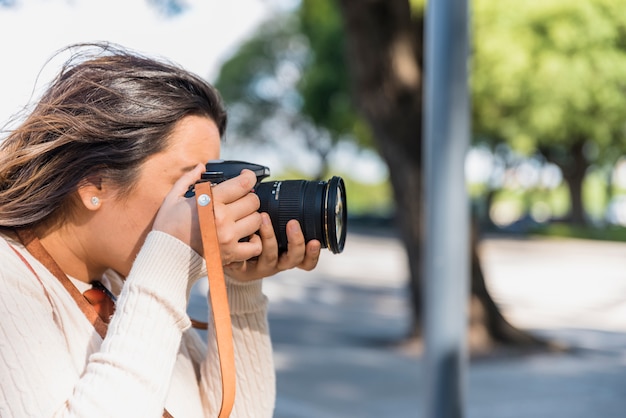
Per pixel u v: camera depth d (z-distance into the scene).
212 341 1.30
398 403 5.75
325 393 6.03
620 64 17.91
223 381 1.07
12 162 1.12
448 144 3.02
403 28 7.27
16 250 1.13
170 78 1.19
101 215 1.16
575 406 5.81
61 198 1.13
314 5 10.31
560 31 17.50
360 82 7.45
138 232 1.17
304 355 7.65
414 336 8.36
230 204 1.12
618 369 7.21
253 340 1.33
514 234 29.73
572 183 30.30
